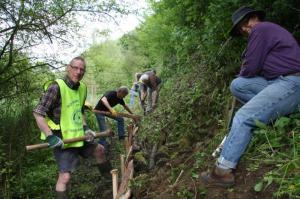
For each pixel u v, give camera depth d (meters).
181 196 3.15
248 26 3.34
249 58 3.09
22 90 8.12
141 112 10.45
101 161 4.94
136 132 6.63
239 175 3.03
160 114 6.37
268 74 3.08
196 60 6.83
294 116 3.17
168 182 3.69
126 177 4.32
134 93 11.82
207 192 2.99
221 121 4.38
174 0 8.15
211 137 4.43
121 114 7.39
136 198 3.78
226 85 5.12
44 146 4.27
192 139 4.75
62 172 4.40
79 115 4.51
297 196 2.42
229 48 5.25
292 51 3.00
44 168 6.07
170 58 11.23
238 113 2.96
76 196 5.32
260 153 3.13
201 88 5.66
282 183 2.62
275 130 3.12
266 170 2.91
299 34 4.16
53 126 4.34
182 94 6.12
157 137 5.54
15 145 6.55
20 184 5.50
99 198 5.11
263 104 2.92
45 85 4.59
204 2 5.89
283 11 4.03
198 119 5.12
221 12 4.69
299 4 3.98
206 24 5.32
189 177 3.44
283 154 2.88
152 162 4.76
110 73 15.98
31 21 7.51
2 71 7.81
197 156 3.87
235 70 5.10
